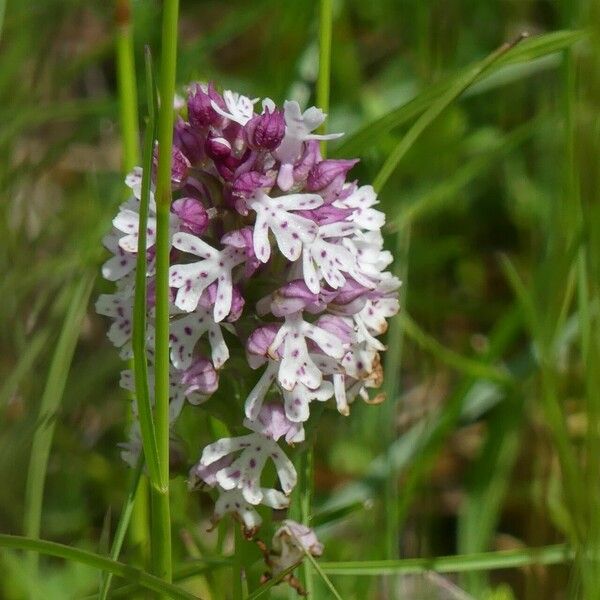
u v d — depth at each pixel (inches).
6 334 9.7
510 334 10.0
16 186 10.1
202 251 7.3
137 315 7.2
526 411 10.3
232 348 7.6
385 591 9.6
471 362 9.5
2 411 9.2
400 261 9.4
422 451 9.4
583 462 9.6
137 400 7.3
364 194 7.8
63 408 9.8
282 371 7.4
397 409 10.4
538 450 9.9
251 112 7.6
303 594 7.9
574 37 8.9
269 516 7.9
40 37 10.6
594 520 8.4
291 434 7.5
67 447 9.9
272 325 7.5
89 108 10.2
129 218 7.4
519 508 10.4
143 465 7.8
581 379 10.0
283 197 7.4
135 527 8.8
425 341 9.6
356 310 7.6
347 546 9.8
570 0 10.5
